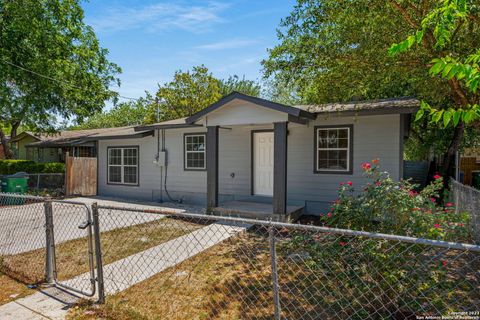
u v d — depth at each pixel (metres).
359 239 3.09
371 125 7.86
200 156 10.72
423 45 5.26
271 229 2.58
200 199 10.76
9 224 7.51
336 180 8.33
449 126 11.36
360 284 2.96
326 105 8.55
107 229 6.89
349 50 6.02
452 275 3.84
